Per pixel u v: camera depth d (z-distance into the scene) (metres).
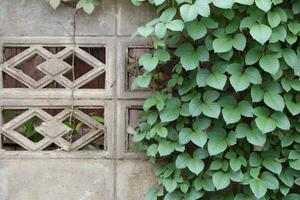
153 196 2.36
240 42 2.13
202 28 2.13
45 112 2.41
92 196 2.43
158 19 2.17
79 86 2.39
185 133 2.25
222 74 2.18
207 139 2.25
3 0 2.35
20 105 2.39
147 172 2.42
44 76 2.44
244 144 2.29
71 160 2.42
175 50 2.26
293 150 2.27
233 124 2.25
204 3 2.06
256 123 2.15
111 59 2.37
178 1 2.09
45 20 2.36
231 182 2.37
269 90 2.20
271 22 2.10
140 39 2.36
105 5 2.35
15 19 2.35
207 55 2.17
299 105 2.22
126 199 2.43
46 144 2.42
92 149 2.47
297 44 2.22
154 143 2.37
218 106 2.20
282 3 2.20
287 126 2.17
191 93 2.27
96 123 2.41
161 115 2.26
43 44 2.37
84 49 2.39
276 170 2.23
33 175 2.42
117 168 2.42
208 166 2.32
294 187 2.37
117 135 2.41
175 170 2.32
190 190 2.32
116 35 2.36
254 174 2.23
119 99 2.39
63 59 2.38
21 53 2.37
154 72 2.30
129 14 2.35
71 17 2.36
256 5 2.08
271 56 2.14
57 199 2.43
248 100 2.25
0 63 2.37
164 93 2.32
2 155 2.40
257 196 2.16
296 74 2.18
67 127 2.41
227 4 2.05
